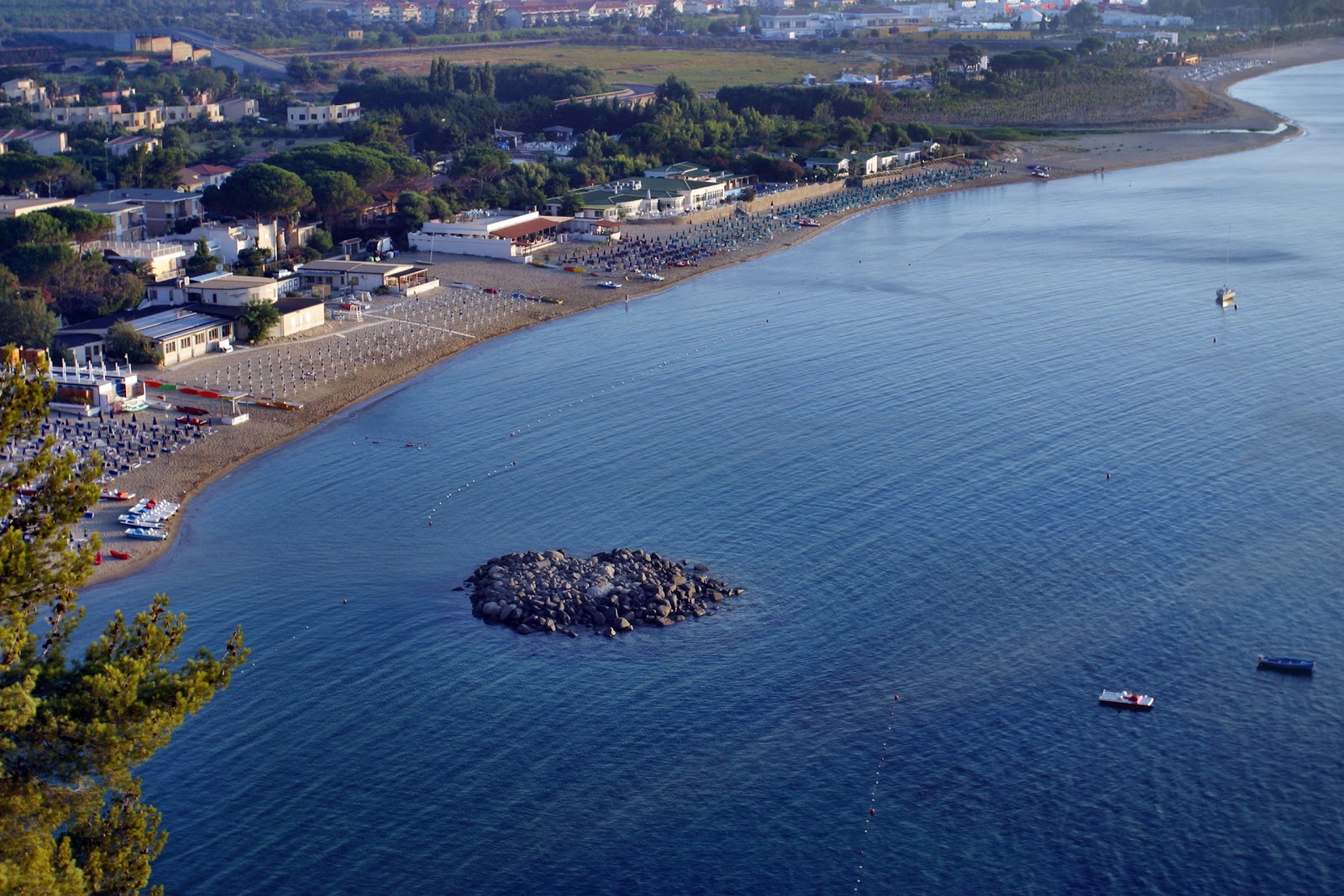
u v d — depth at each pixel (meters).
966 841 92.69
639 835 94.25
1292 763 100.06
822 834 93.88
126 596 129.62
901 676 113.19
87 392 177.75
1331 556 132.38
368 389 195.00
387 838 94.31
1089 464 158.00
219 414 180.38
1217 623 120.31
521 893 88.88
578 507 149.88
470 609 126.00
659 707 109.44
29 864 55.09
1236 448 162.00
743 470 159.38
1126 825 93.81
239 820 96.19
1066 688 110.69
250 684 113.75
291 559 138.38
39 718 56.03
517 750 104.12
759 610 125.12
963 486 152.38
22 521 58.47
